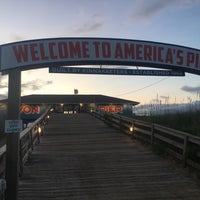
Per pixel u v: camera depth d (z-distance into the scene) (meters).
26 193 7.30
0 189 5.28
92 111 32.94
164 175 8.75
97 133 18.22
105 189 7.58
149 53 6.41
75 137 16.70
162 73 6.82
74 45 6.14
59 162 10.48
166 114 16.53
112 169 9.45
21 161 8.77
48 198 6.99
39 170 9.39
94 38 6.21
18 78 5.96
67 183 8.07
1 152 6.87
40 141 15.38
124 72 6.62
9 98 5.90
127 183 8.04
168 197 7.01
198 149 9.07
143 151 12.31
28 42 5.98
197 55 6.64
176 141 10.38
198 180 8.15
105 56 6.23
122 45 6.29
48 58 6.04
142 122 14.13
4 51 5.92
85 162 10.44
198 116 14.13
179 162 9.90
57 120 26.84
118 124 19.86
